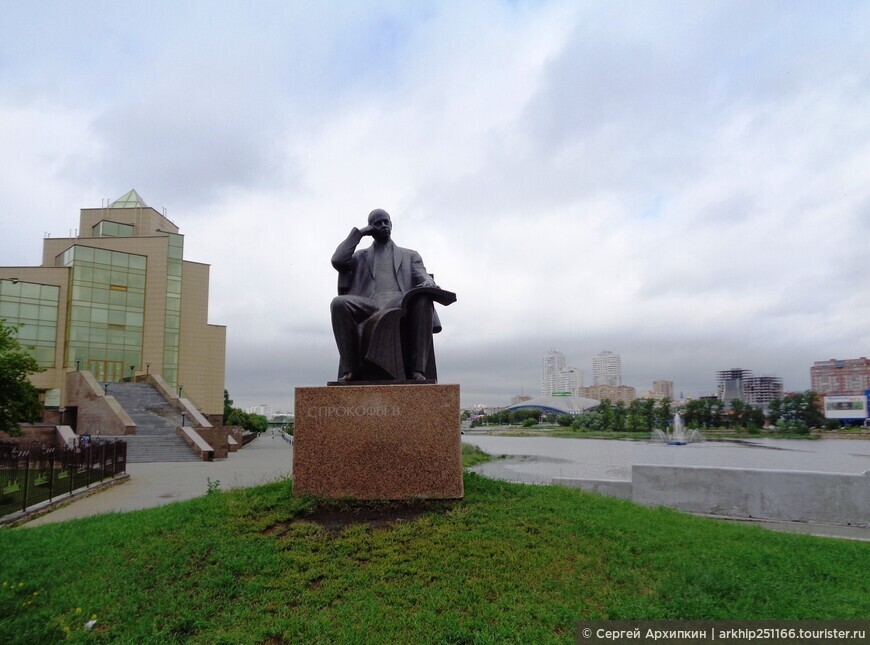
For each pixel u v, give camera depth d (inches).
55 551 243.1
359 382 273.9
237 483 627.5
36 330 1537.9
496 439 2632.9
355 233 299.9
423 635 163.2
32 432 1101.7
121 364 1626.5
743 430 3100.4
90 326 1585.9
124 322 1643.7
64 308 1583.4
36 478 508.1
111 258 1638.8
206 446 1039.6
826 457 1378.0
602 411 3548.2
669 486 340.2
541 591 185.9
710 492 331.3
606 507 267.4
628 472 898.1
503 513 242.7
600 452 1557.6
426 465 256.5
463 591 185.3
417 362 280.8
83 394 1307.8
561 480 366.3
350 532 226.8
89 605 188.7
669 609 173.9
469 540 217.6
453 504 251.6
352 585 192.1
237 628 171.5
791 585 189.9
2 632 172.2
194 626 173.8
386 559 205.8
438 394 259.4
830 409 3309.5
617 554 209.8
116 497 535.5
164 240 1728.6
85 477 565.0
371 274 302.7
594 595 183.2
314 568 202.1
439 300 286.7
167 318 1761.8
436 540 218.2
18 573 219.9
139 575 206.5
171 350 1756.9
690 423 3211.1
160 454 1024.9
